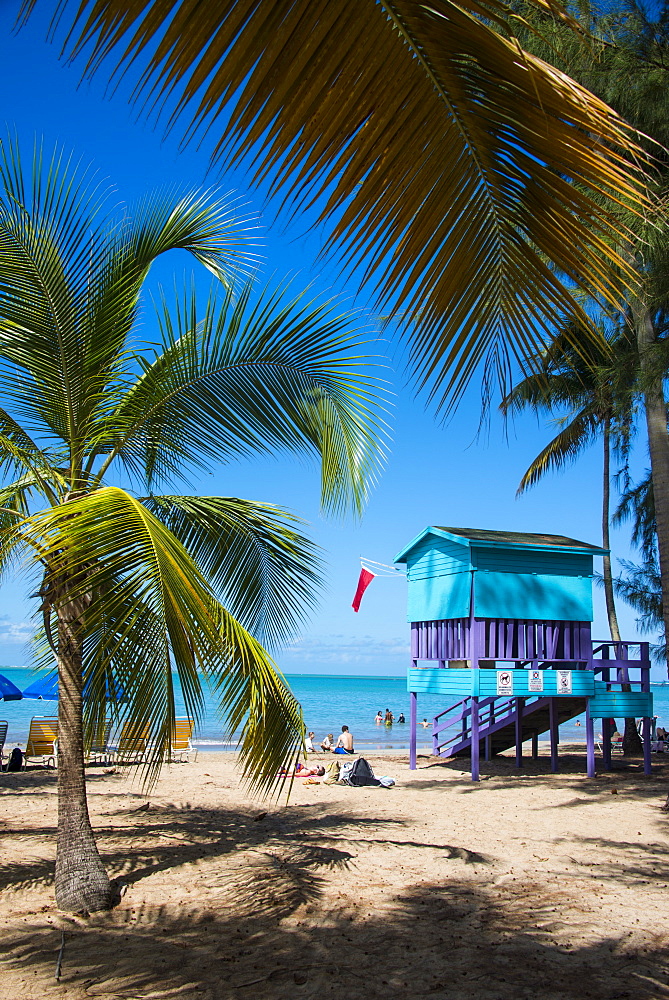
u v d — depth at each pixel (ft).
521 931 20.59
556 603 55.11
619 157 5.06
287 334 22.81
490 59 4.81
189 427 24.17
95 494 16.37
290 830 34.24
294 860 27.91
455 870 27.09
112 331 21.76
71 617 21.06
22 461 22.70
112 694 17.03
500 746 69.92
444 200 5.78
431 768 61.31
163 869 26.23
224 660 17.76
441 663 60.34
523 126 5.18
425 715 196.65
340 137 5.27
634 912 22.39
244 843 30.96
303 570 25.62
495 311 6.52
